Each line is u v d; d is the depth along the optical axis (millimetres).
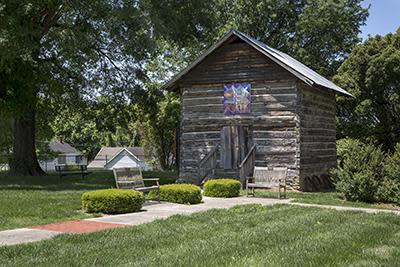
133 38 21828
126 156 73062
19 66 21891
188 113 22141
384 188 15359
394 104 29547
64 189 19109
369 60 29219
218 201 15531
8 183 21766
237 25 41188
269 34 44906
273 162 20188
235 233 9070
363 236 8789
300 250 7504
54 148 75625
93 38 23000
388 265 6715
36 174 27281
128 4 21062
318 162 21891
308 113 21094
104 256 7102
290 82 20156
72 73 26484
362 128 30406
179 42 29297
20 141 27156
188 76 22172
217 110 21547
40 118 32938
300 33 42625
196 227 9773
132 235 8891
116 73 27422
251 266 6539
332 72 42406
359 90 29547
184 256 7023
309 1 43062
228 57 21438
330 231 9375
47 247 7754
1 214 11539
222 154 21219
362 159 16141
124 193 12445
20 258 7012
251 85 20922
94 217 11625
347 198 16109
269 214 11781
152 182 23578
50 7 22141
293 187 19672
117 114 30266
